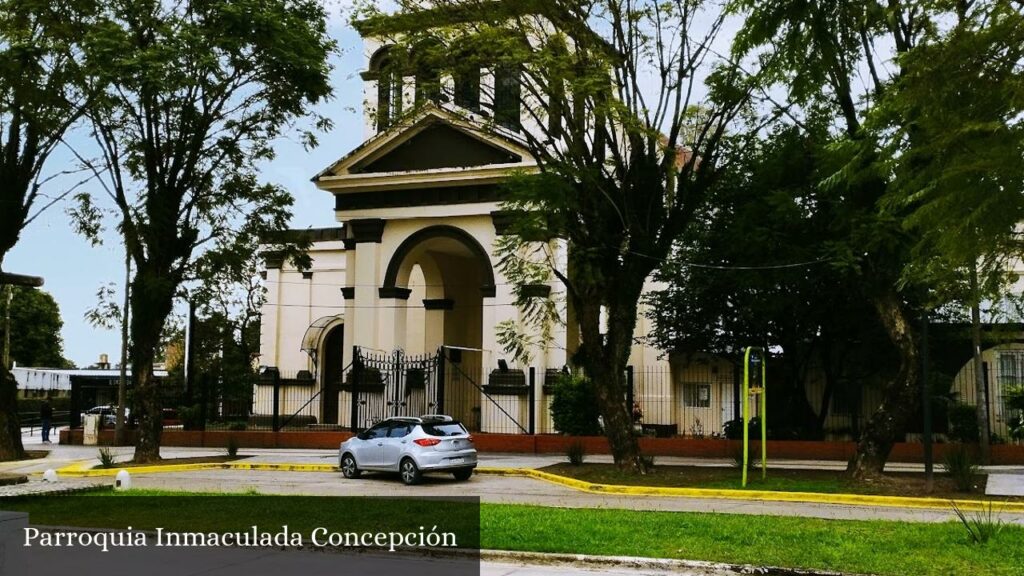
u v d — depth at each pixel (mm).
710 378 33156
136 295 24641
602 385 20781
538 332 29312
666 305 27828
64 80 22172
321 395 36438
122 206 24250
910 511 14883
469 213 30609
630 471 20266
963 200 9258
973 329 23203
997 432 26828
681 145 25594
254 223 25422
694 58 20078
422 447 19812
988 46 9039
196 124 24266
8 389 27703
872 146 13812
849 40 15109
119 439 33406
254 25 22500
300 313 38000
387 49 21281
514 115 21188
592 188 20125
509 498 16969
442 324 34250
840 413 29500
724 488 17594
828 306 24969
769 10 13375
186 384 35594
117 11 22609
